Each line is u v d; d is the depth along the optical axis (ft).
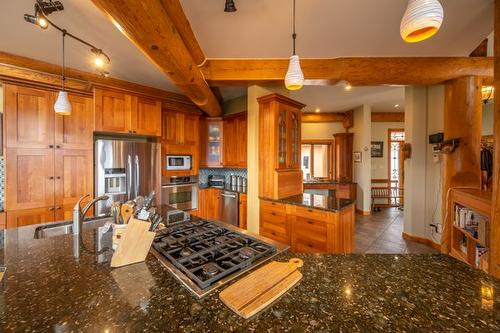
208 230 4.67
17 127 7.79
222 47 7.72
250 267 3.12
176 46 5.58
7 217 7.61
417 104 11.67
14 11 5.64
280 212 9.50
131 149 10.07
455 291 2.59
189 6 5.55
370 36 7.03
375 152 20.77
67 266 3.22
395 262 3.32
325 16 5.98
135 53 7.83
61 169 8.58
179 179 12.19
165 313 2.20
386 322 2.08
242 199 12.30
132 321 2.08
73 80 8.92
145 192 10.50
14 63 7.81
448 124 8.91
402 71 8.48
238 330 1.99
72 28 6.31
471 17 6.16
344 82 8.87
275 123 9.75
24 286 2.69
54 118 8.47
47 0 5.19
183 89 8.45
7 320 2.10
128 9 3.82
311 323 2.07
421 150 11.57
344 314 2.19
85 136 9.08
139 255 3.31
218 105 11.98
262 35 6.93
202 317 2.14
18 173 7.82
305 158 21.89
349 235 8.63
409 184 12.10
